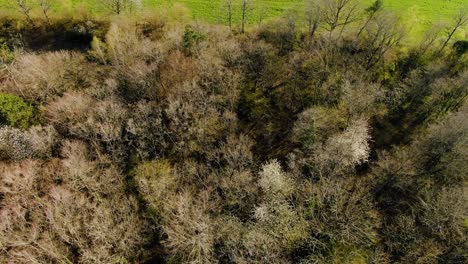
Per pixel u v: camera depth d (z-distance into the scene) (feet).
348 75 202.80
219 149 163.12
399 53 236.02
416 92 205.77
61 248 131.03
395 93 207.00
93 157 159.22
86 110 170.71
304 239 136.26
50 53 212.23
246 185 149.89
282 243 135.54
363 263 131.03
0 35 248.52
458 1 288.10
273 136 185.78
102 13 259.19
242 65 203.62
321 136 173.68
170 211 138.10
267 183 147.13
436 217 135.23
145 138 165.48
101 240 132.05
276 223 137.90
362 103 181.68
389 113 203.21
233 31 251.39
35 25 253.85
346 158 159.12
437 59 232.12
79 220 136.67
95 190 144.56
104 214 136.05
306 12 239.09
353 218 139.23
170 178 151.12
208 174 157.38
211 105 176.96
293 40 236.84
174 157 163.53
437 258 129.90
